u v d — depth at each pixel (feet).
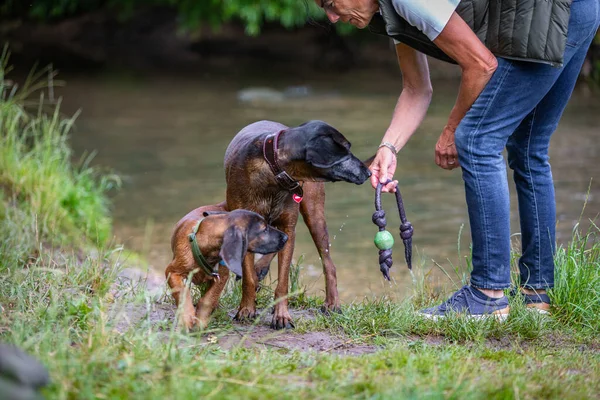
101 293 17.83
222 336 16.07
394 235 28.45
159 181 35.76
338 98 57.77
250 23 65.26
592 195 31.71
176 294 16.15
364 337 16.15
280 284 16.97
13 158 26.84
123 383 11.84
